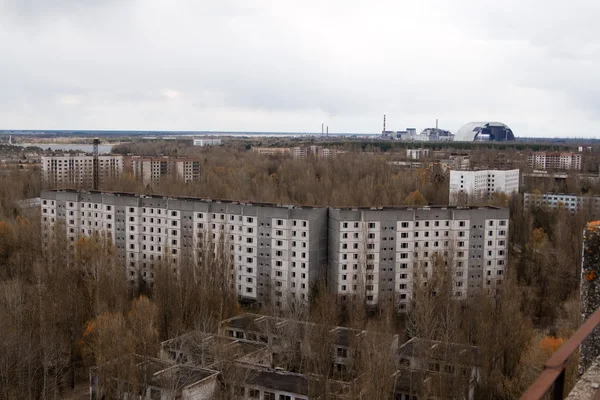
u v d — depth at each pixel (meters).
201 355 102.69
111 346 92.81
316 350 94.62
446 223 149.75
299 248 148.62
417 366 95.31
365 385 81.06
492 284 152.50
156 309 116.94
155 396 90.69
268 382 96.69
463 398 87.50
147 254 169.00
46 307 109.44
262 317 125.31
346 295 140.50
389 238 147.25
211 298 127.31
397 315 141.25
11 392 90.88
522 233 197.88
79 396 102.62
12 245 166.88
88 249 148.75
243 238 154.88
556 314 135.50
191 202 160.38
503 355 97.81
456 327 98.75
